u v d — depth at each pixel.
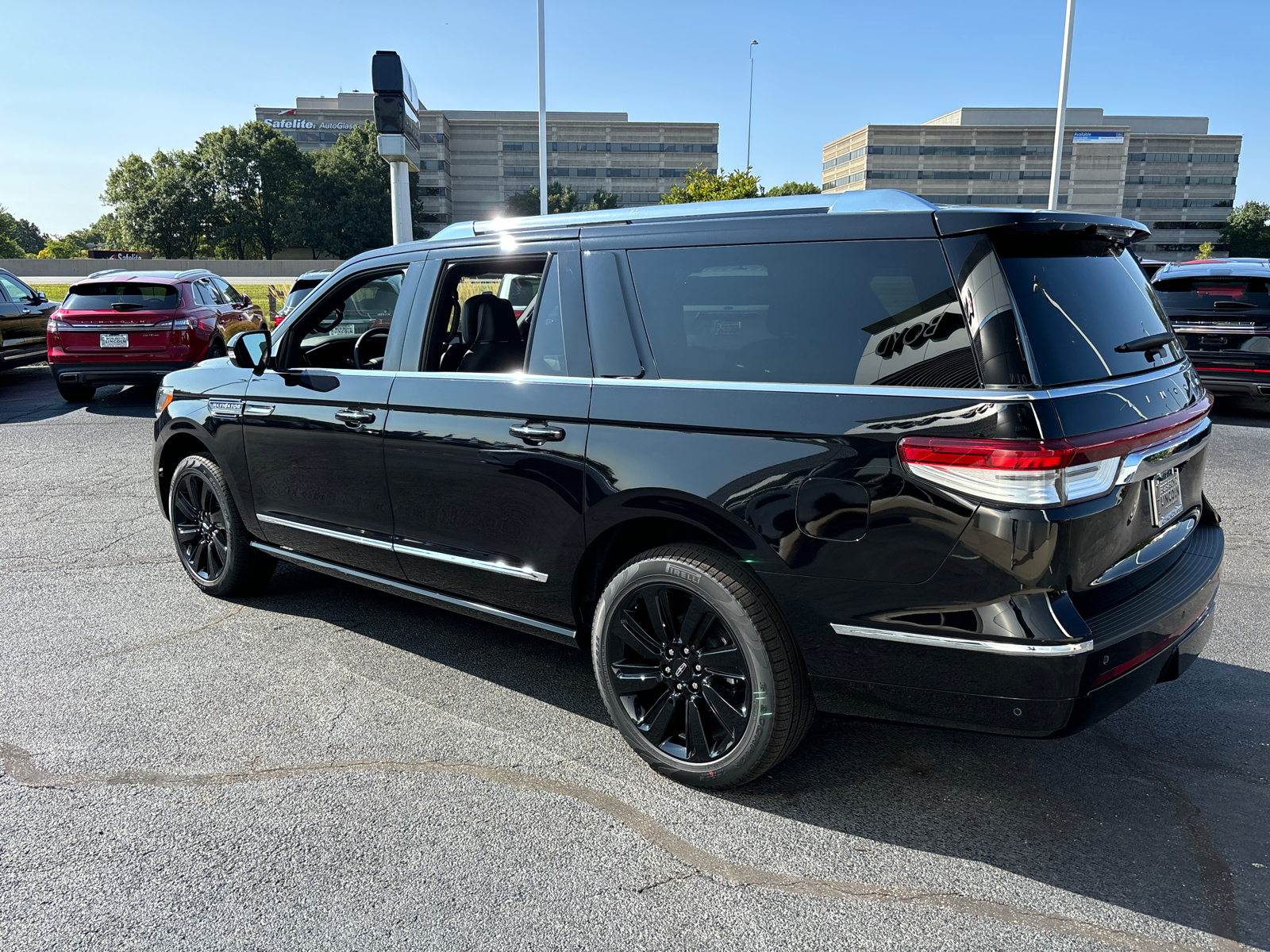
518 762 2.81
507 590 3.04
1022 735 2.16
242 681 3.41
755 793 2.63
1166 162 122.44
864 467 2.18
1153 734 2.98
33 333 12.91
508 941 2.00
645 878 2.23
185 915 2.09
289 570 4.87
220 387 4.08
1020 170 111.56
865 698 2.33
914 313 2.18
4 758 2.82
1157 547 2.45
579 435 2.70
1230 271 9.12
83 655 3.66
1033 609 2.04
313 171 103.94
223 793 2.62
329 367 4.14
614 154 117.31
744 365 2.44
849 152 116.56
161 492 4.59
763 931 2.04
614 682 2.76
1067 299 2.24
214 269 66.44
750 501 2.34
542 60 17.09
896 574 2.16
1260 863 2.28
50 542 5.36
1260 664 3.54
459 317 3.44
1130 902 2.13
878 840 2.39
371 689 3.35
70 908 2.12
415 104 11.39
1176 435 2.39
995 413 2.02
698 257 2.56
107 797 2.60
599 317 2.74
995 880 2.22
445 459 3.09
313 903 2.13
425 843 2.38
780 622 2.41
